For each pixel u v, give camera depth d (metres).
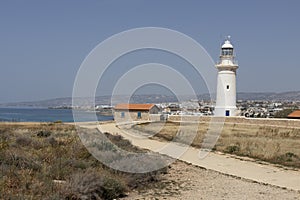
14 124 44.38
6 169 12.02
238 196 13.02
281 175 17.80
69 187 10.87
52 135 26.56
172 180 15.66
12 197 9.45
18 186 10.71
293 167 20.17
